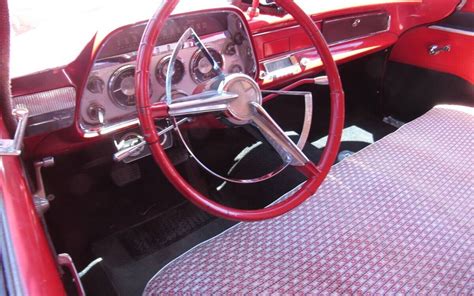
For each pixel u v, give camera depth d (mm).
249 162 2066
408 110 2463
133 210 1871
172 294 1062
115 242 1716
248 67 1613
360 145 2352
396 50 2365
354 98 2590
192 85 1523
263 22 1601
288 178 1951
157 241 1718
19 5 1464
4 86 817
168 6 919
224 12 1422
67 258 963
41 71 1150
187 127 1708
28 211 659
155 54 1394
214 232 1758
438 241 1178
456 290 1037
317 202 1345
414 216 1269
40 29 1483
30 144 1292
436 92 2254
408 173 1466
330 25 1878
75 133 1314
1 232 586
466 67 2043
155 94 1472
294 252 1160
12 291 510
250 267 1120
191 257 1179
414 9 2119
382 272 1085
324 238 1201
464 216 1272
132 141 1500
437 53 2156
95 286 1528
